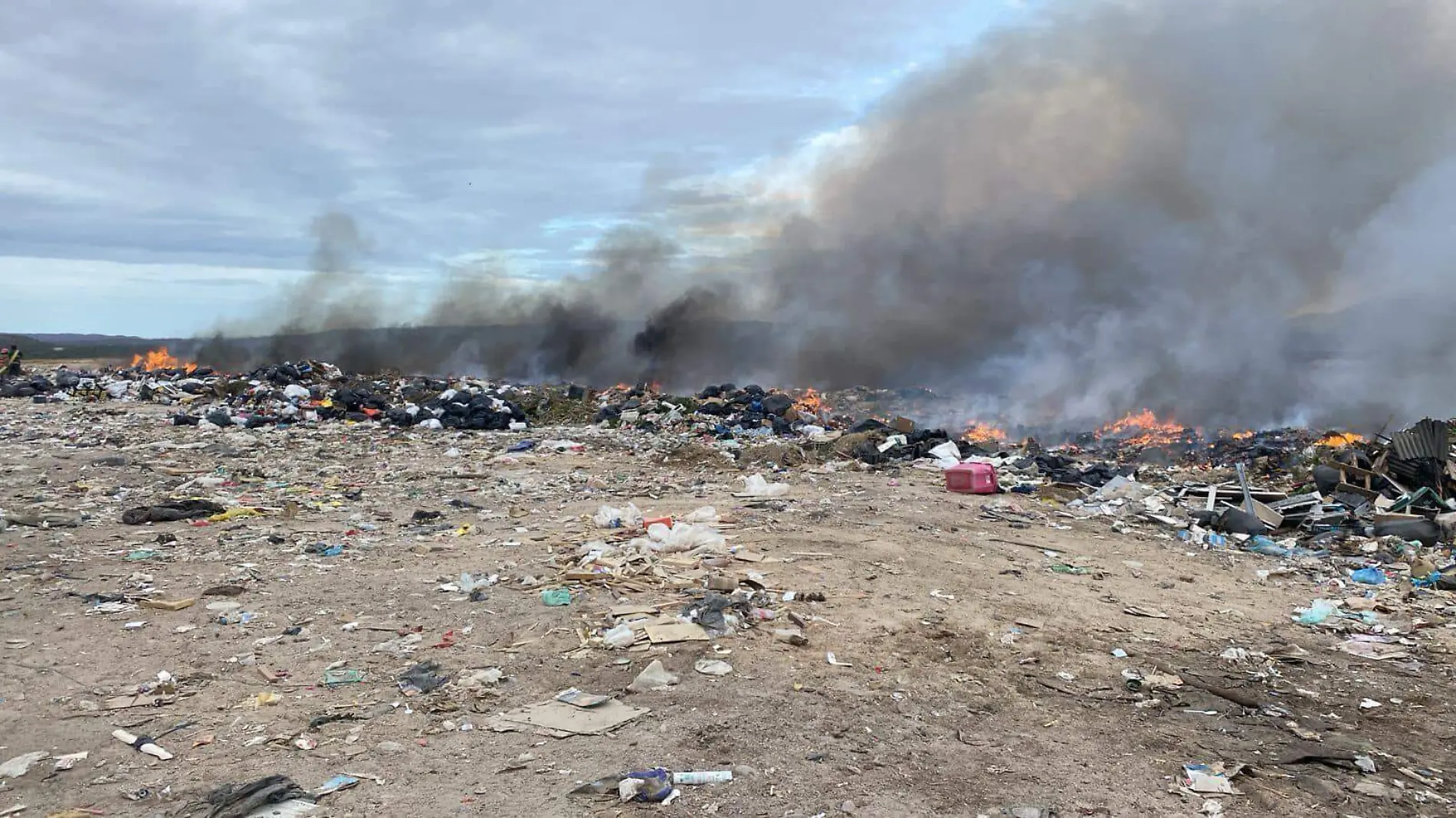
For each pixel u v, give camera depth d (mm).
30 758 5129
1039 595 9250
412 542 10930
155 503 12875
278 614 7918
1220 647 7852
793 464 18625
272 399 25516
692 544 10648
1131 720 6219
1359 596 9695
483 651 7102
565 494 14688
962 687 6688
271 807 4613
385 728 5695
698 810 4758
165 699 6023
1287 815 4914
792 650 7266
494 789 4926
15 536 10430
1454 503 13141
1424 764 5609
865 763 5375
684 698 6238
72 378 29531
